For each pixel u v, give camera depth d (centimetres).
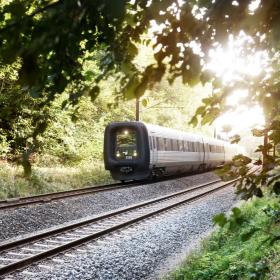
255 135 292
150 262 926
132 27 235
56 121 2322
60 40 162
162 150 2517
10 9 159
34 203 1461
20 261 799
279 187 296
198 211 1578
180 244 1113
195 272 812
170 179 2838
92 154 2959
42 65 197
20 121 2148
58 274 782
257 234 926
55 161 2684
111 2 144
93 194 1766
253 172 299
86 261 872
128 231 1180
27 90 218
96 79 222
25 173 226
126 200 1862
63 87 218
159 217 1419
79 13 154
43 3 187
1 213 1266
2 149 2112
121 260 903
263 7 174
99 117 3186
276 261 675
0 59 154
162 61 203
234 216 255
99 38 236
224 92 236
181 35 214
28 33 157
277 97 256
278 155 292
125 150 2320
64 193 1816
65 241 1037
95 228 1209
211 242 1057
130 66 222
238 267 747
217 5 190
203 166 3562
